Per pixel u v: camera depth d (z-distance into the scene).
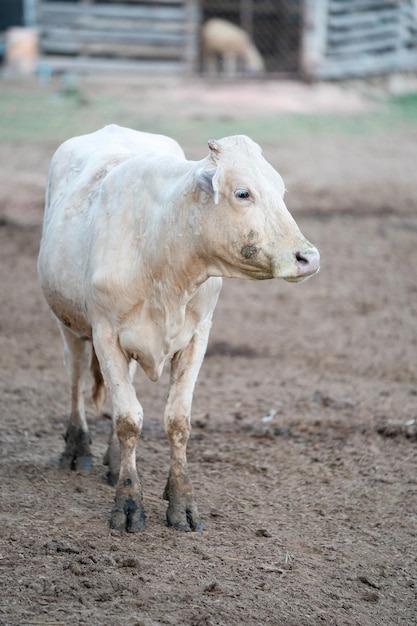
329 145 29.94
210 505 9.13
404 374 13.40
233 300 16.78
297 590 7.68
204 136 29.22
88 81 37.91
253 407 11.98
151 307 8.03
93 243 8.27
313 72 39.25
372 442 10.98
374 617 7.46
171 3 39.38
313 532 8.79
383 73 40.31
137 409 8.30
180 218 7.62
